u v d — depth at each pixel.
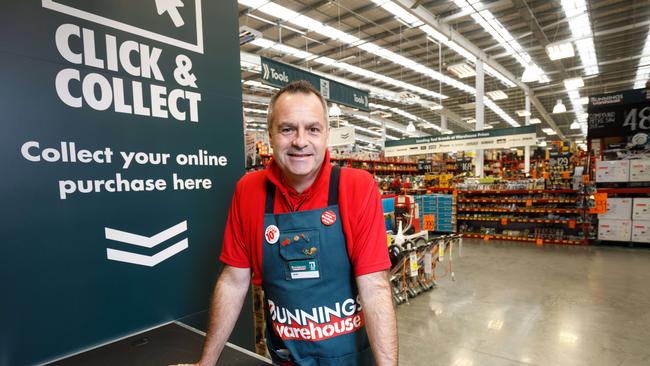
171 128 1.50
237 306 1.11
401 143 12.46
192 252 1.60
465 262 5.98
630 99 6.99
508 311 3.75
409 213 4.79
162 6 1.46
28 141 1.11
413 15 8.08
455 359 2.78
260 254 1.03
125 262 1.37
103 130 1.29
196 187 1.61
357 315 1.04
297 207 1.00
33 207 1.13
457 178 10.73
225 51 1.73
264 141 7.09
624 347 2.92
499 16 8.63
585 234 7.13
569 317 3.55
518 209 7.93
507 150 21.22
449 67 10.48
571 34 9.90
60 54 1.18
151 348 1.27
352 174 1.01
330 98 5.09
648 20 9.01
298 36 9.93
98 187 1.28
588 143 7.62
